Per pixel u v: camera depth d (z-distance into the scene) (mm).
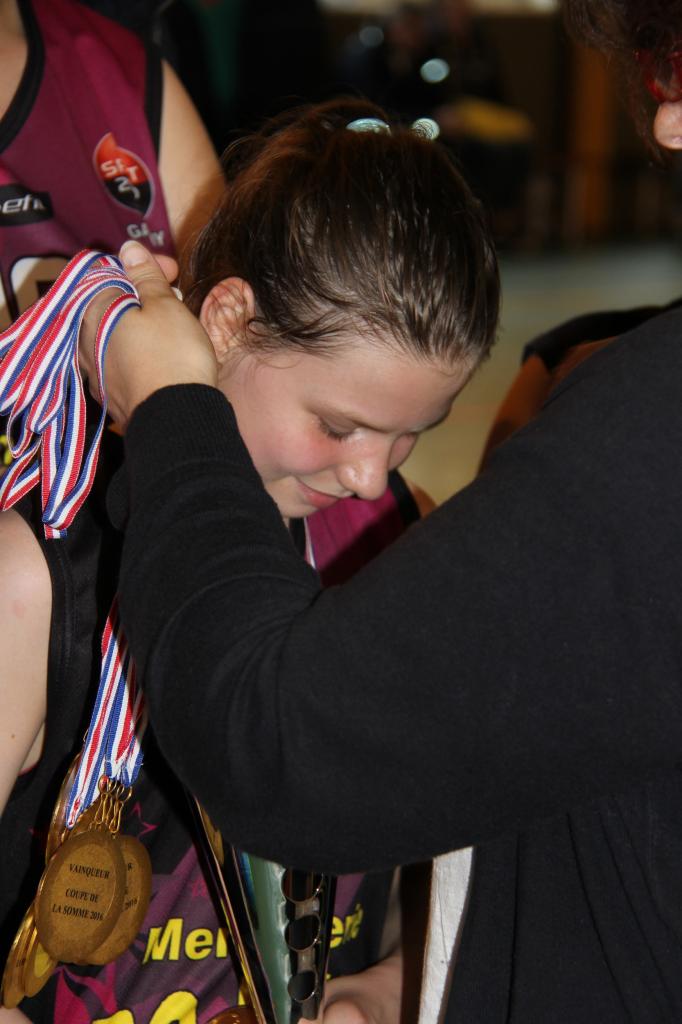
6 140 1628
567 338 1640
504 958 964
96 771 1008
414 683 744
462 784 751
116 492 981
